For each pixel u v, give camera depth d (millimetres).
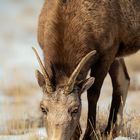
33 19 133750
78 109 28891
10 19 133750
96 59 32438
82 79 31125
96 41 31922
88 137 31781
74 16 31219
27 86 58000
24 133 36469
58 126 27953
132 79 55594
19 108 44938
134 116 34750
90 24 31625
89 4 31828
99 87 32750
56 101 28406
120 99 36562
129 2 34719
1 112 44000
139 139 32625
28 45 98188
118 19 33719
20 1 157375
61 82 29141
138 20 35438
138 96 47375
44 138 33531
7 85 57812
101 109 39062
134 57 66812
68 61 30375
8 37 110062
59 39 30609
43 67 28672
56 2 31344
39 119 40344
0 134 37250
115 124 34625
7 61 80812
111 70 36812
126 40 34875
